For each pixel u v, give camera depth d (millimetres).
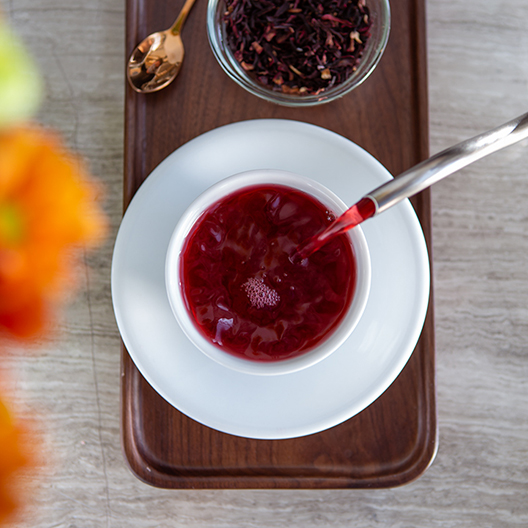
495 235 690
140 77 651
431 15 690
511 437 688
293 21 653
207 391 627
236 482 651
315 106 655
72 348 684
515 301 689
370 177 626
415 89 655
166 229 628
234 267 608
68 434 685
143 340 627
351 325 597
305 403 628
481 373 689
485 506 688
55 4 688
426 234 649
